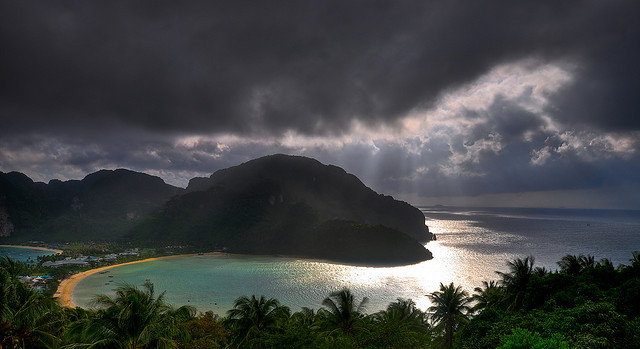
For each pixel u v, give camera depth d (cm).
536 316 3088
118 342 2114
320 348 3116
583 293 3691
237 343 4594
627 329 2430
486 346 2766
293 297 16388
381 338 3180
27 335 2567
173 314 2708
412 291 17262
